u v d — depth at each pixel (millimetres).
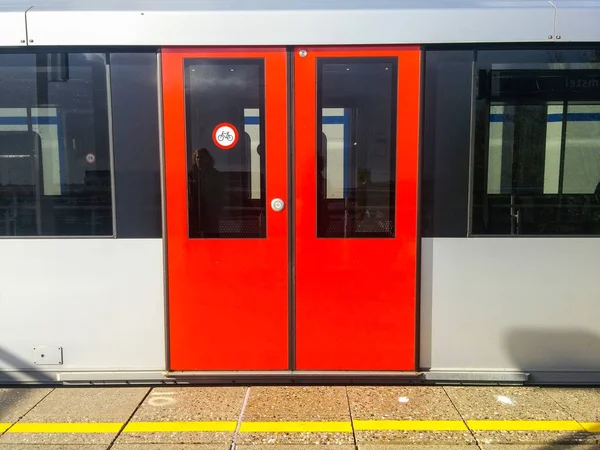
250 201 3541
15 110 3535
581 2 3482
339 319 3594
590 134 3557
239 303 3584
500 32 3410
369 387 3631
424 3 3486
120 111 3506
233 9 3447
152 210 3553
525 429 3090
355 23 3418
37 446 2924
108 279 3572
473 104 3504
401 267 3564
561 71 3502
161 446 2926
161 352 3621
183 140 3498
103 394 3543
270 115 3486
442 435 3025
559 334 3613
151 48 3463
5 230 3576
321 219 3543
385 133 3504
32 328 3600
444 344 3629
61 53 3482
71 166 3545
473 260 3572
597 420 3191
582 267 3578
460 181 3541
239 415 3260
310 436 3023
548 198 3578
